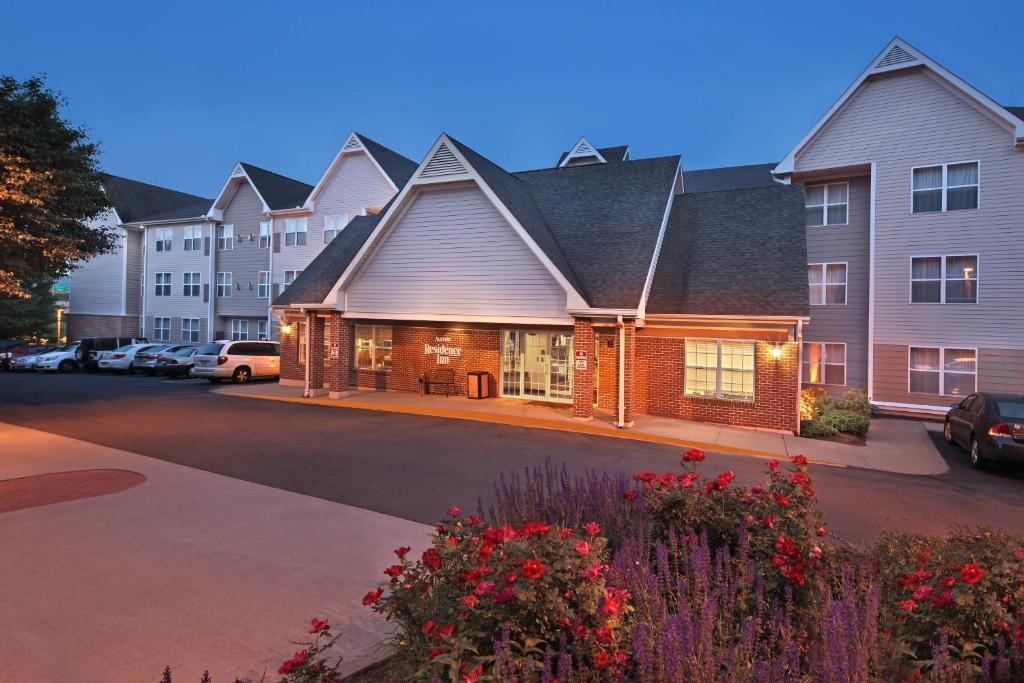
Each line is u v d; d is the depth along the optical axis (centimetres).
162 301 3809
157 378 2695
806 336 2127
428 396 1961
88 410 1617
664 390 1630
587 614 304
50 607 486
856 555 457
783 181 2144
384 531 692
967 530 561
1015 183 1777
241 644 432
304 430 1355
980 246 1820
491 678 262
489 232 1670
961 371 1845
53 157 1459
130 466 984
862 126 2005
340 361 1906
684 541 390
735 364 1544
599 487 523
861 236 2052
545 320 1592
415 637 316
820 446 1330
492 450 1174
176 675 391
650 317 1542
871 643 284
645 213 1792
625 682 292
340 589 529
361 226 2392
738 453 1250
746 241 1717
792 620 346
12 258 1429
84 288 4106
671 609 356
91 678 388
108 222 3934
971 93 1820
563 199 1984
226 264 3581
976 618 321
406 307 1798
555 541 331
